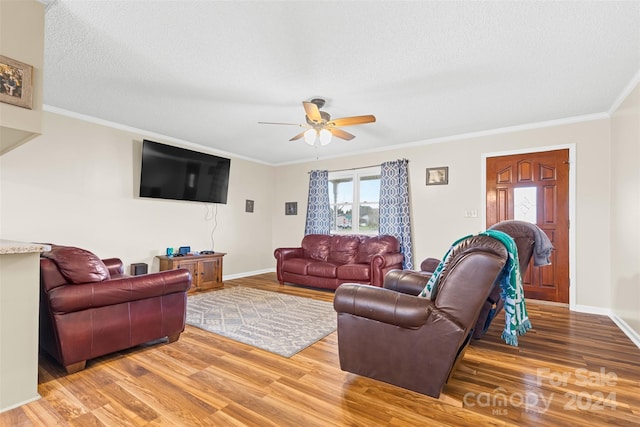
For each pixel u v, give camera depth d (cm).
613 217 337
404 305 177
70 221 360
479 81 277
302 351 244
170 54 236
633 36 208
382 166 503
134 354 235
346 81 278
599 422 158
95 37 214
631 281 281
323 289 476
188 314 338
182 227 482
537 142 392
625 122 298
